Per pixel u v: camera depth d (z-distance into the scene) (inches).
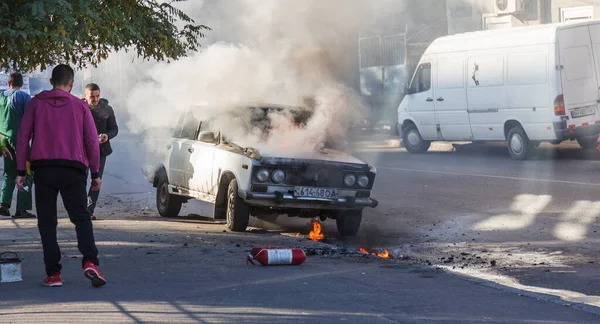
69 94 577.9
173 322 468.8
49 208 571.5
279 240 836.0
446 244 856.9
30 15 694.5
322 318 484.1
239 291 559.2
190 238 836.0
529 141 1787.6
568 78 1722.4
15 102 959.6
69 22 708.7
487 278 674.8
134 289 562.6
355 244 871.7
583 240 850.8
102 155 968.3
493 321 486.3
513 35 1807.3
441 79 1995.6
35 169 567.5
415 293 563.8
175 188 1058.1
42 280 594.6
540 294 568.7
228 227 919.7
